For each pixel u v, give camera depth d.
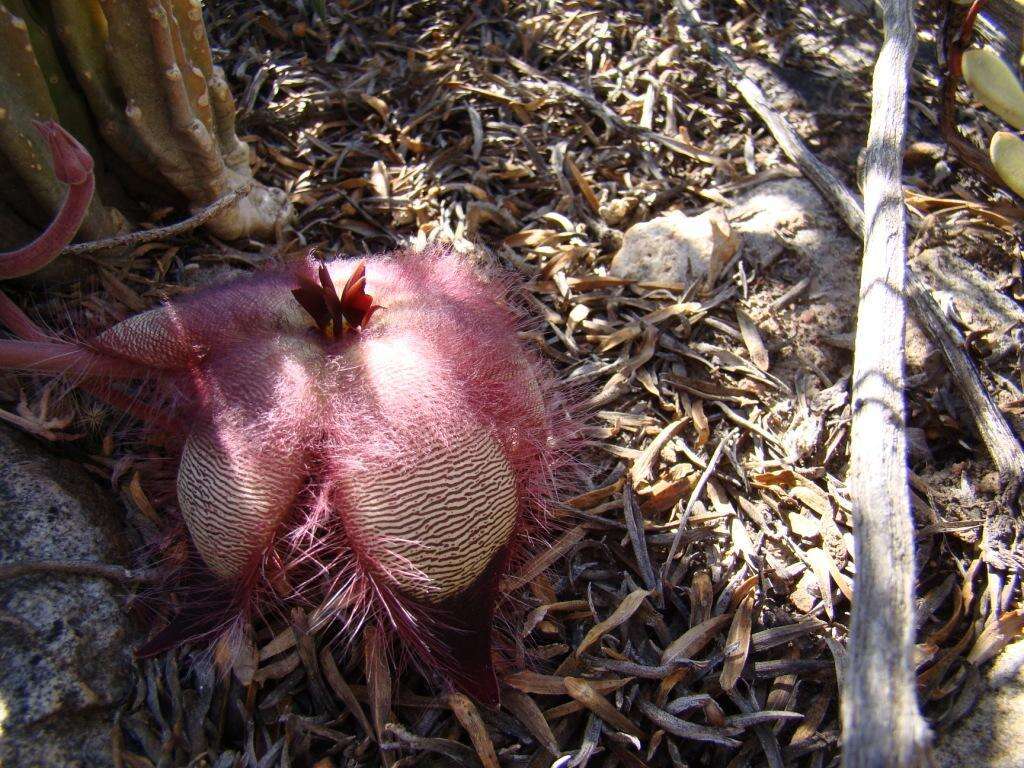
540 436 0.20
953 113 0.30
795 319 0.28
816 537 0.24
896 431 0.20
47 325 0.25
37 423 0.23
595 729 0.20
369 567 0.17
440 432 0.17
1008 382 0.27
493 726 0.20
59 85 0.25
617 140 0.33
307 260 0.22
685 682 0.21
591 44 0.36
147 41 0.24
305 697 0.20
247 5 0.36
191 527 0.18
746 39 0.37
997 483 0.25
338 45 0.35
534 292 0.29
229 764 0.19
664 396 0.27
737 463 0.25
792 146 0.32
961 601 0.23
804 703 0.21
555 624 0.22
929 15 0.39
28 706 0.18
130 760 0.19
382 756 0.19
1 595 0.20
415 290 0.20
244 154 0.29
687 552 0.23
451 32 0.36
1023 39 0.33
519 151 0.32
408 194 0.31
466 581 0.18
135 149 0.26
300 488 0.18
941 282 0.29
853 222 0.30
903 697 0.15
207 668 0.20
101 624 0.20
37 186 0.24
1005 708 0.21
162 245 0.28
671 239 0.30
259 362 0.18
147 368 0.20
